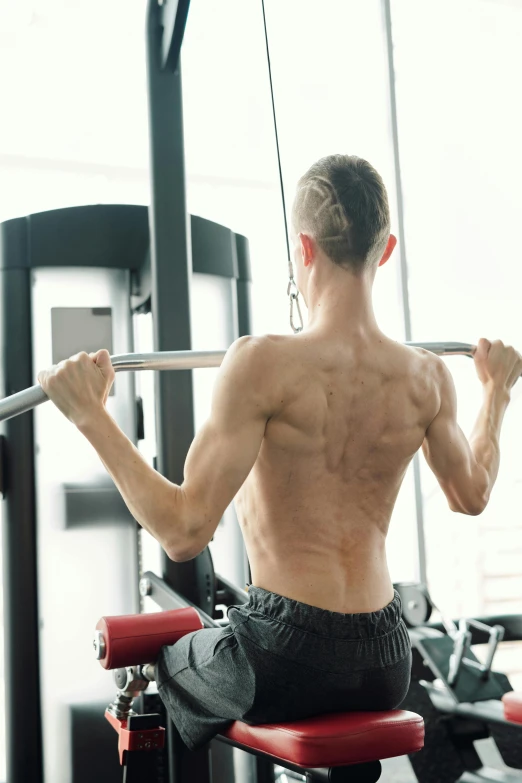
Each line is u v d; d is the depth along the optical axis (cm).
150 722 168
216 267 270
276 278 507
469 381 534
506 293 514
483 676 239
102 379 128
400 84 448
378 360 129
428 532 555
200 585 233
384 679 129
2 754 351
